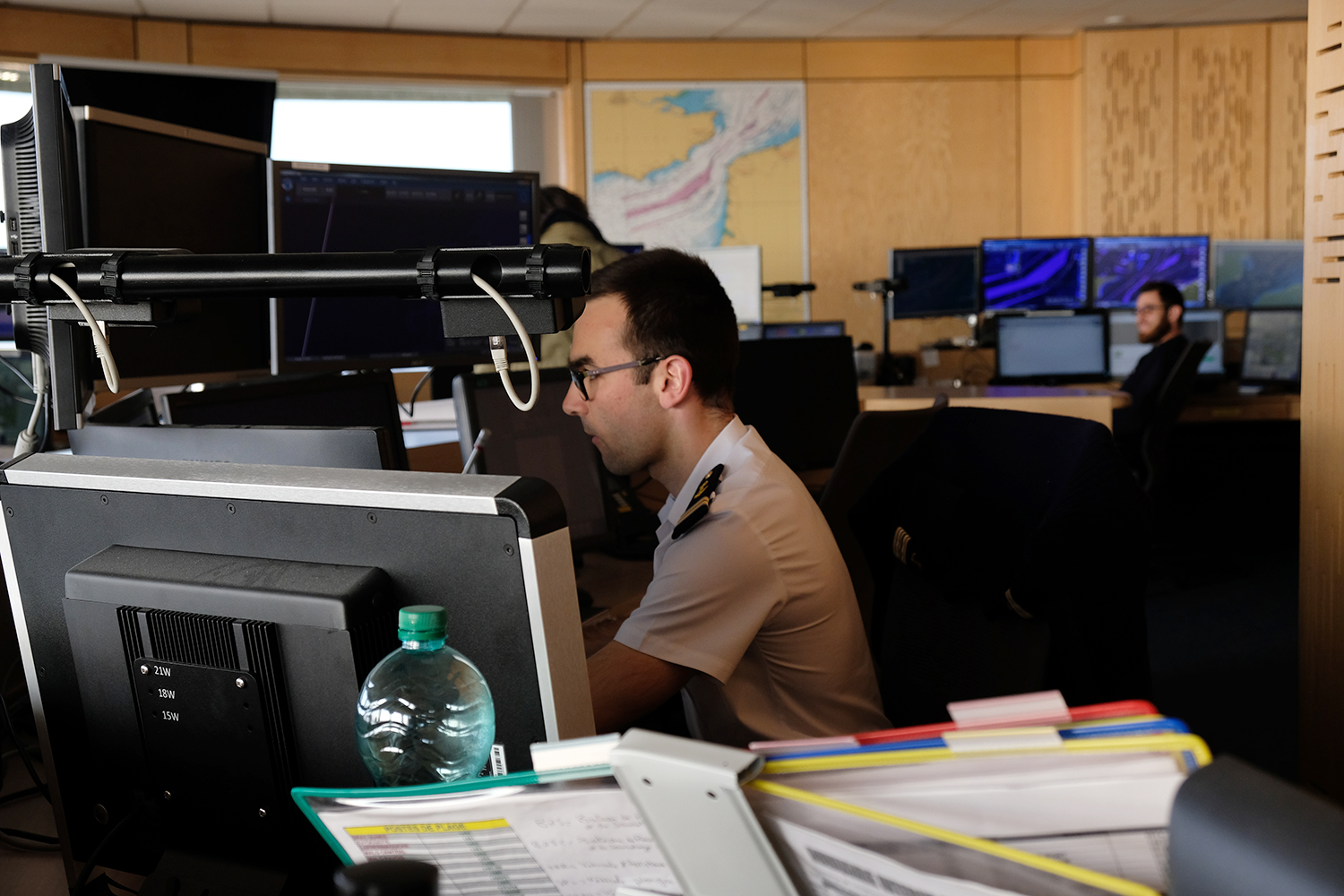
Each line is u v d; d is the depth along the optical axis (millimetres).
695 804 467
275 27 6312
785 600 1167
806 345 3100
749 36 6949
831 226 7203
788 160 7133
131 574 758
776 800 460
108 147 1604
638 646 1130
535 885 560
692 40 6973
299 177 2057
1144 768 421
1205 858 404
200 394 1438
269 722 720
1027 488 1239
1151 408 4449
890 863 444
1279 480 5664
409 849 565
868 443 2189
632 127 6984
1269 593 4297
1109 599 1086
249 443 1040
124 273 743
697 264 1305
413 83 6617
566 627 684
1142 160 7098
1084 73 7039
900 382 5188
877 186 7219
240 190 2000
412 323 2264
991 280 5863
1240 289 6023
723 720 1194
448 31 6629
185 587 734
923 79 7180
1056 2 6449
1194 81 7051
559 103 7016
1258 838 390
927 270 5746
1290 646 3672
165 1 5770
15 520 827
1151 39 7016
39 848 1036
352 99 6684
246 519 743
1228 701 3195
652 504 2471
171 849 794
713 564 1144
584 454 2090
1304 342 1949
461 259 679
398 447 1775
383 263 697
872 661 1426
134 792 794
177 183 1793
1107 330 5586
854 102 7145
